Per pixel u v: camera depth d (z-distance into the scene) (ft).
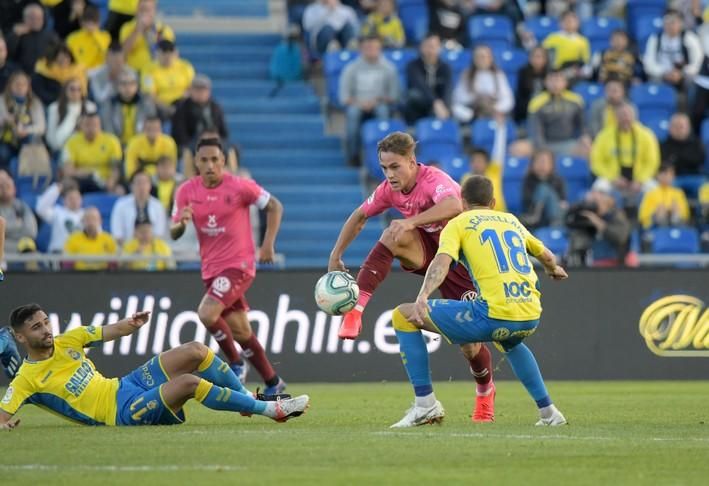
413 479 65.36
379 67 216.95
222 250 125.70
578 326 168.04
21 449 77.97
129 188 191.11
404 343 93.56
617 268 168.55
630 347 168.45
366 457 74.28
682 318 169.58
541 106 214.48
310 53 238.48
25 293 160.25
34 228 176.76
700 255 179.42
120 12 222.07
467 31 236.84
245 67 238.48
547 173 196.03
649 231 196.75
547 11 252.01
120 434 86.79
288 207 210.18
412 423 93.91
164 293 161.89
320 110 231.50
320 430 91.35
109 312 161.07
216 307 124.88
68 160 193.16
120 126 203.00
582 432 89.76
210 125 197.67
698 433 89.76
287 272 164.14
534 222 194.39
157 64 210.38
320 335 164.04
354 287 96.22
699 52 234.79
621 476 66.90
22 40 207.41
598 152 207.51
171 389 91.76
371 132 212.23
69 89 197.67
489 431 90.22
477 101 218.79
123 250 176.24
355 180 216.54
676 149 213.46
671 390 148.36
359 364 164.35
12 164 194.59
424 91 215.72
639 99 228.63
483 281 89.45
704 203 204.85
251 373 164.76
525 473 67.82
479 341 90.79
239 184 125.70
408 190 100.58
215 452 76.38
